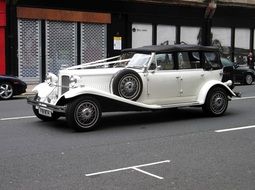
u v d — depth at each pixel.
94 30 24.70
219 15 29.73
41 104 10.63
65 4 23.52
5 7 21.84
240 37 31.12
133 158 7.76
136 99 10.78
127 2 25.47
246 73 23.58
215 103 12.01
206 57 12.01
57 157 7.83
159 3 26.67
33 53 22.89
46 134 9.80
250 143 8.99
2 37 21.92
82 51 24.39
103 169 7.09
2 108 14.09
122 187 6.23
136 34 26.08
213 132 10.05
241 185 6.35
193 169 7.11
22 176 6.73
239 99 16.02
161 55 11.24
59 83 10.64
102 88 10.58
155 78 11.08
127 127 10.59
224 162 7.54
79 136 9.58
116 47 25.41
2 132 10.05
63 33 23.73
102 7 24.70
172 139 9.30
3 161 7.57
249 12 31.31
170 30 27.52
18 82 17.20
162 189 6.16
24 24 22.50
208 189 6.18
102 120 11.49
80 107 9.94
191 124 11.00
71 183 6.41
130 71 10.63
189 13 28.19
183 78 11.52
